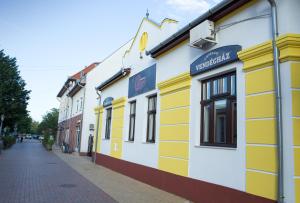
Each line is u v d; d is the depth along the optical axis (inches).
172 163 355.9
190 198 312.8
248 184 238.5
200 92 323.0
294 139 206.7
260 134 232.4
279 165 210.2
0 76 1429.6
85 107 1038.4
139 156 455.5
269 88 229.5
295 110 210.5
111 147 601.6
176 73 369.7
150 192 360.2
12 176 458.6
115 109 600.7
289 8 224.2
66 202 297.6
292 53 216.5
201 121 316.8
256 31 251.0
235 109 272.1
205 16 301.1
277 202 209.3
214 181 279.1
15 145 1585.9
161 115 395.5
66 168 604.1
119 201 311.0
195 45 310.7
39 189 360.8
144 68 473.4
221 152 273.6
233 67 269.9
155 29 445.4
